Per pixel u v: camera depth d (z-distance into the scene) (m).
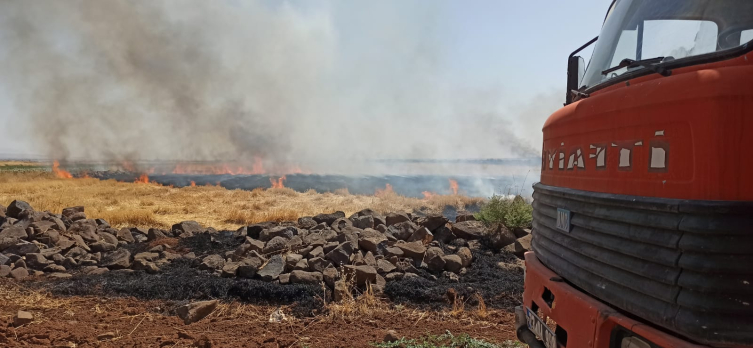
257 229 9.87
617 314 2.26
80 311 5.91
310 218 10.36
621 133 2.30
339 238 8.34
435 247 7.94
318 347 4.70
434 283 6.82
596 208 2.45
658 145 2.04
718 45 2.27
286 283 6.82
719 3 2.31
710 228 1.77
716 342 1.75
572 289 2.71
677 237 1.89
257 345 4.78
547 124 3.40
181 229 10.91
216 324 5.50
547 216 3.21
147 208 19.34
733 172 1.78
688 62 2.05
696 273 1.81
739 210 1.74
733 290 1.75
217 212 18.61
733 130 1.79
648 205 2.04
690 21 2.44
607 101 2.43
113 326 5.34
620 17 3.09
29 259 8.16
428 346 4.59
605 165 2.44
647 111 2.11
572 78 3.74
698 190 1.84
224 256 8.64
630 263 2.15
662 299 1.94
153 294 6.56
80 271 7.93
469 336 4.94
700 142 1.84
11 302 6.18
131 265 8.22
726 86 1.79
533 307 3.40
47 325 5.26
